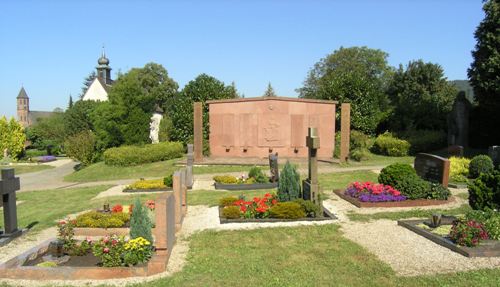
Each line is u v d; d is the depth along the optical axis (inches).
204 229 455.5
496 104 1094.4
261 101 1170.0
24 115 4886.8
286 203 492.7
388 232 426.0
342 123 1088.8
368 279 303.6
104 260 329.1
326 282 299.1
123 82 1481.3
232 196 618.2
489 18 1053.2
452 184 679.7
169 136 1588.3
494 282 291.0
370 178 797.2
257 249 380.5
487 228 368.5
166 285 298.5
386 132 1389.0
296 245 389.7
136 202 364.5
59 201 715.4
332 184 732.0
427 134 1293.1
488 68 1040.2
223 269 329.1
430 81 1973.4
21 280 314.0
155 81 2810.0
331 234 423.5
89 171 1210.6
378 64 2637.8
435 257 346.0
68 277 315.6
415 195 558.3
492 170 447.8
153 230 442.9
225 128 1195.3
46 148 2600.9
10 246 426.0
